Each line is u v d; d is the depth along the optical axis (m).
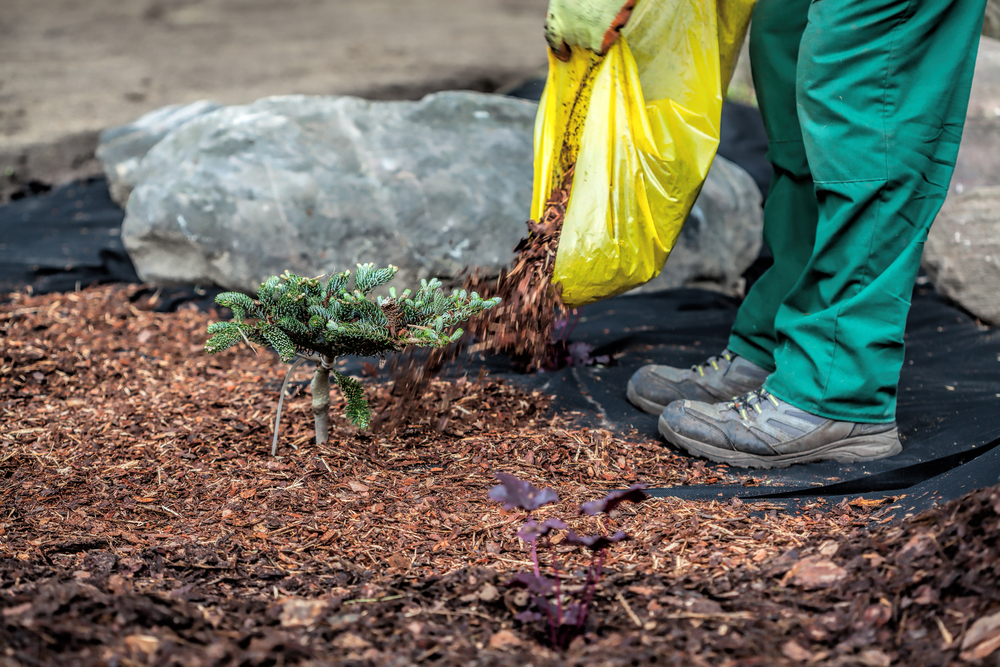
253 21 15.80
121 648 1.73
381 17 16.72
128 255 5.32
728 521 2.51
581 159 3.00
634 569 2.23
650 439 3.33
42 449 3.04
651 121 3.03
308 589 2.15
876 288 2.85
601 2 2.87
